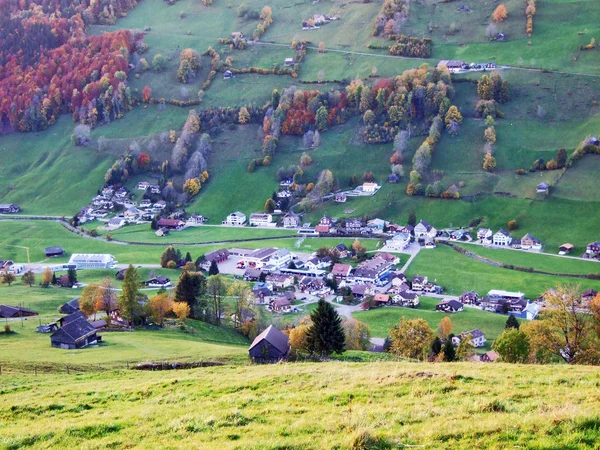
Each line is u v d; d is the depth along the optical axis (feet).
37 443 141.69
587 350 277.23
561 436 112.06
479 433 117.50
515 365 204.23
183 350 336.70
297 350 342.64
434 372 180.45
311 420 136.56
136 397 184.85
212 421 141.18
